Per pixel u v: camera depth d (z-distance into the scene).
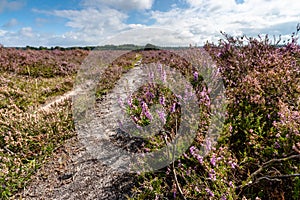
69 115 5.30
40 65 11.63
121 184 3.06
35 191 3.23
